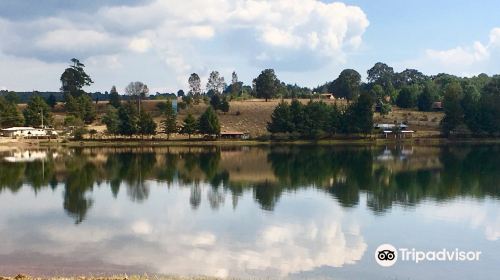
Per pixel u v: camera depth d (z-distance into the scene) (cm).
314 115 18450
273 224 4844
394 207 5672
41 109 19900
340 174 8944
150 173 9269
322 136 18475
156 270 3391
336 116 18562
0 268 3409
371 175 8738
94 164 10931
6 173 9231
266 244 4097
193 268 3444
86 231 4575
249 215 5281
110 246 4031
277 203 6003
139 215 5322
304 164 10756
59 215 5331
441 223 4872
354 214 5300
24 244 4088
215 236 4369
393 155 12800
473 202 5966
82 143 17225
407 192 6775
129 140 17900
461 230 4597
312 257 3734
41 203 6084
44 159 12081
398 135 18350
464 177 8319
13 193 6894
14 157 12638
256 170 9700
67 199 6388
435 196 6425
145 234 4450
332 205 5834
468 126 18288
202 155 13238
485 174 8712
